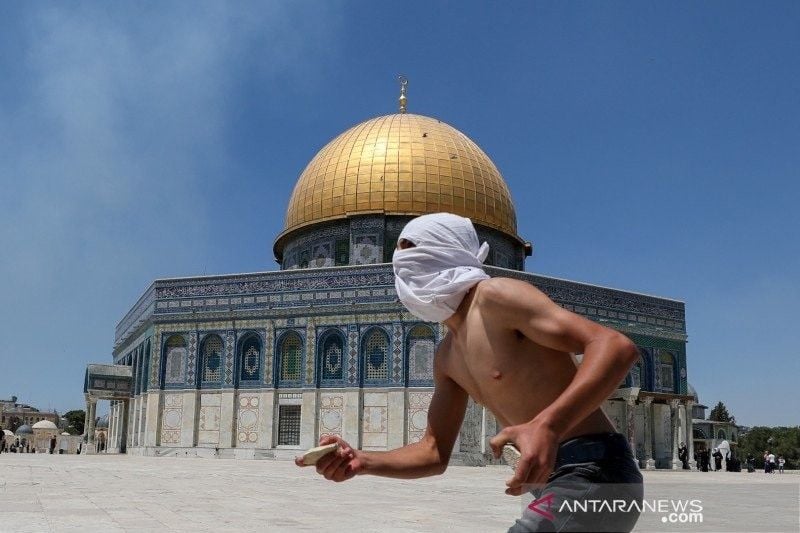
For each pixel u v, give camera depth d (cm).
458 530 830
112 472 1952
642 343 3678
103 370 4019
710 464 3969
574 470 261
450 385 339
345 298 3322
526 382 278
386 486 1625
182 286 3600
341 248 3747
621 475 261
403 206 3650
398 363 3183
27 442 8325
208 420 3425
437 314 298
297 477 1884
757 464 7875
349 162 3769
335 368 3291
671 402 3616
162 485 1505
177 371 3528
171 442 3456
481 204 3788
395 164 3700
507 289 274
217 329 3494
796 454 9356
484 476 2144
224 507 1067
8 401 15625
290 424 3309
